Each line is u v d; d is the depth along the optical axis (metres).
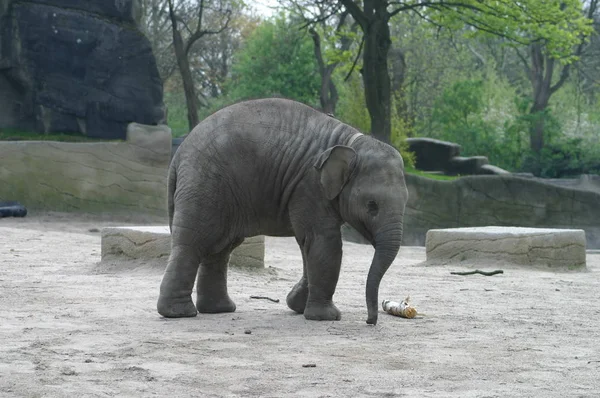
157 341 6.42
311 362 5.76
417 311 8.65
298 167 7.48
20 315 7.60
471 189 29.48
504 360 6.00
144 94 25.72
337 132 7.51
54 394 4.74
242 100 7.93
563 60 34.59
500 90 56.62
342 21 35.22
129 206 24.66
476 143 48.47
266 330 7.08
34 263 12.52
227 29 59.59
